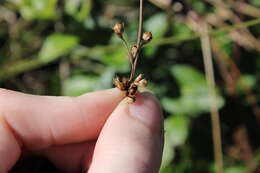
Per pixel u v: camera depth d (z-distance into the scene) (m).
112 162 0.16
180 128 0.26
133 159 0.16
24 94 0.19
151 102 0.18
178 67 0.27
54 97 0.19
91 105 0.19
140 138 0.17
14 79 0.29
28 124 0.19
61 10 0.28
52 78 0.28
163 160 0.26
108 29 0.28
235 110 0.29
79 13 0.27
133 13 0.29
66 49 0.26
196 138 0.28
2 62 0.30
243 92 0.28
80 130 0.19
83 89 0.27
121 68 0.26
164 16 0.27
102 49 0.26
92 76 0.27
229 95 0.28
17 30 0.30
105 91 0.19
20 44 0.30
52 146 0.19
